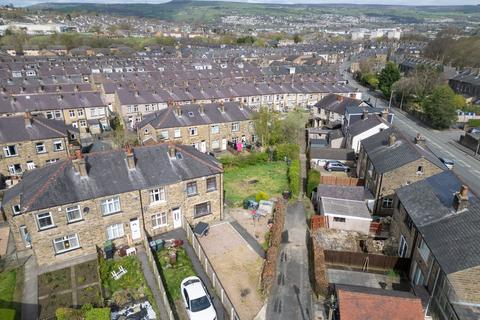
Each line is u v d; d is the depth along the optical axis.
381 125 58.50
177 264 32.94
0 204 42.47
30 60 143.88
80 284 30.08
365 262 32.81
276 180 53.75
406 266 32.19
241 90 94.69
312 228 39.00
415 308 23.58
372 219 39.84
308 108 100.75
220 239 37.22
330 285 29.80
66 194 31.23
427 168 40.75
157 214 36.41
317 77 115.50
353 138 59.72
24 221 32.84
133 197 34.16
